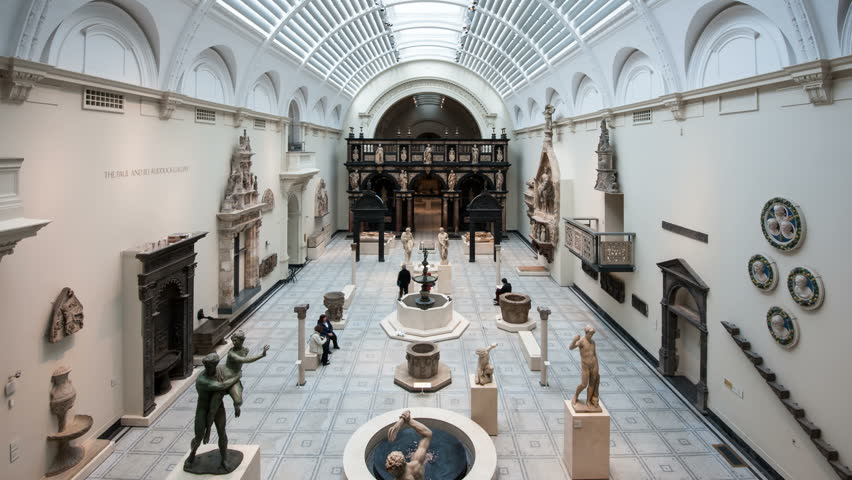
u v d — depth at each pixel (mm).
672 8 11062
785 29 7957
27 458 7742
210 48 14297
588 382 8812
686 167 11703
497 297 18859
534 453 9484
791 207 8008
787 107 8281
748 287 9312
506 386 12312
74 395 8422
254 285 18016
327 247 30969
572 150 21016
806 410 7824
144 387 10258
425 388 11852
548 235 23375
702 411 10820
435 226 39406
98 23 9531
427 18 26141
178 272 11664
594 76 17062
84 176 9094
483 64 31922
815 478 7602
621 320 15867
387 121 41688
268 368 13258
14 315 7469
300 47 19391
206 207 14469
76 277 8852
